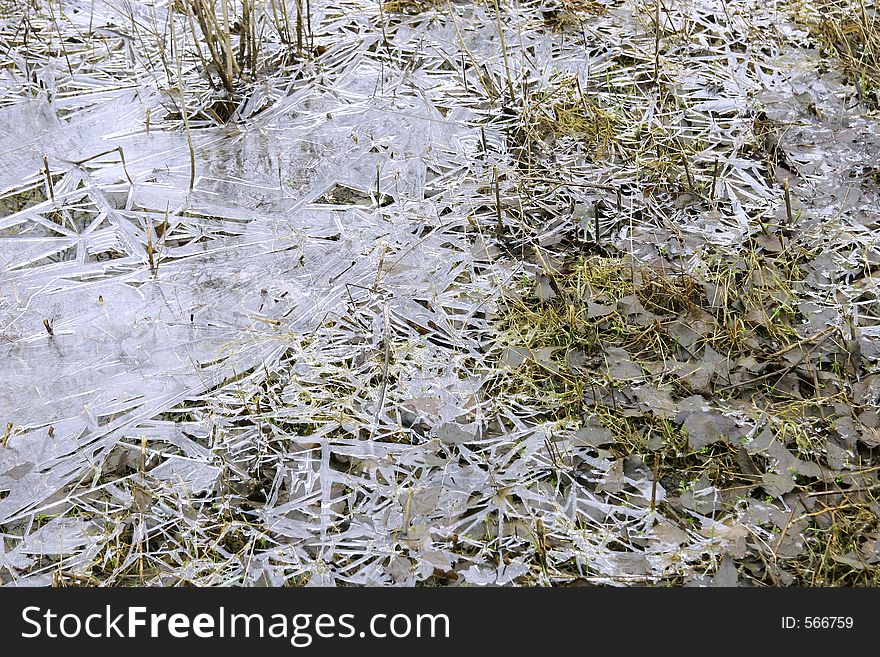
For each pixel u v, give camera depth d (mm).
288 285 2816
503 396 2504
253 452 2387
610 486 2271
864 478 2264
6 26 3750
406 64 3723
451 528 2213
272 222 3037
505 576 2127
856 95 3521
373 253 2924
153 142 3318
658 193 3154
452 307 2764
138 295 2773
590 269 2838
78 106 3439
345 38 3820
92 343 2627
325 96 3543
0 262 2859
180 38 3766
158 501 2266
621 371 2525
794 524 2178
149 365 2576
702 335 2613
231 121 3434
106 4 3881
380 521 2227
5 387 2498
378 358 2604
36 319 2688
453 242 2969
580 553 2160
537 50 3801
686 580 2104
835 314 2670
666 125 3439
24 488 2285
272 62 3682
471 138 3391
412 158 3293
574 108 3498
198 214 3055
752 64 3713
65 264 2857
